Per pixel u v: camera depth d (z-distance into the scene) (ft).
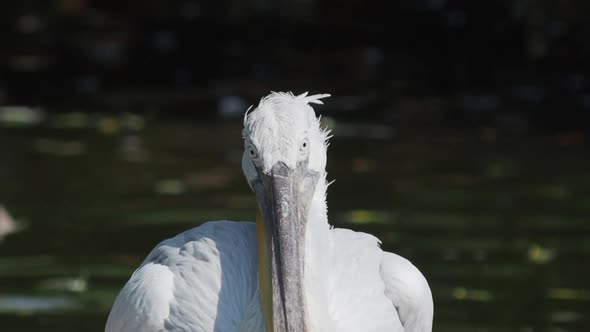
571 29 66.69
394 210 39.50
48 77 63.41
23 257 34.81
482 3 68.39
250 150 19.38
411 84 61.31
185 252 22.72
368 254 23.56
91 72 64.90
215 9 74.08
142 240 36.04
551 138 51.11
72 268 33.91
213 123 53.93
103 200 40.60
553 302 31.60
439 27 69.41
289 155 18.89
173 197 40.93
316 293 19.67
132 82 62.95
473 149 48.91
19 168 45.06
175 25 72.64
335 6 73.97
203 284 22.08
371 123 53.72
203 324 21.56
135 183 42.93
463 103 57.67
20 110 56.29
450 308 31.14
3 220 38.11
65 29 72.38
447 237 36.68
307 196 19.16
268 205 18.79
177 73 64.54
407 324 23.41
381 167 45.65
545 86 60.90
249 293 22.13
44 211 39.19
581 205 40.27
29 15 74.23
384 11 72.59
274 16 73.92
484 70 63.82
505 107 56.75
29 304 31.12
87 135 51.11
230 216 38.11
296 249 18.52
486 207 40.04
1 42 69.97
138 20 73.31
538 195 41.52
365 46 68.49
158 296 21.90
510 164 46.26
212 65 65.92
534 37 66.39
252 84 61.72
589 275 33.65
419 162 46.44
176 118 54.85
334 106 56.80
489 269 34.06
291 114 19.22
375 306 22.36
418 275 23.44
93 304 31.30
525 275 33.63
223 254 22.57
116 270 33.76
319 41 69.72
